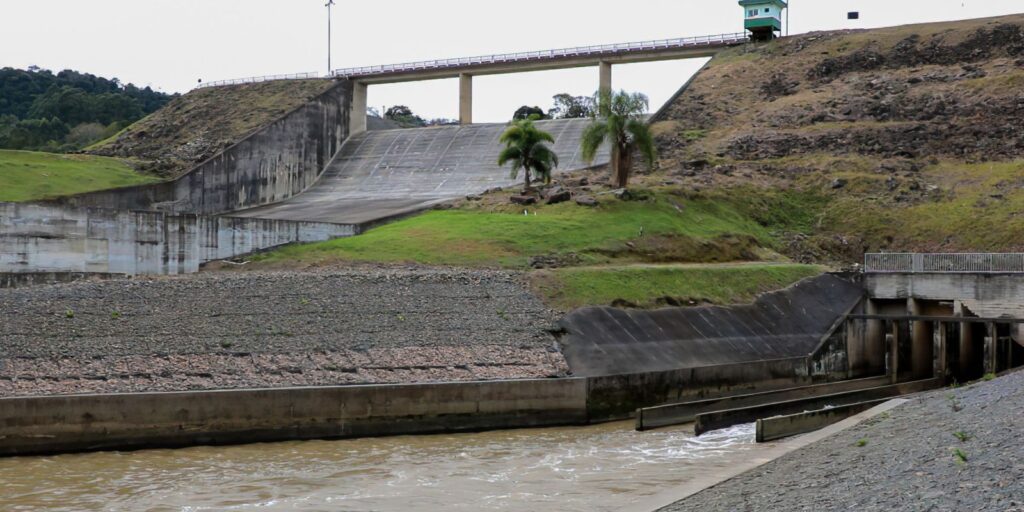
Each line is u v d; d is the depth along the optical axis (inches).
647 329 2194.9
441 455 1492.4
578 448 1560.0
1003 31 4618.6
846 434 1333.7
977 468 922.7
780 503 922.1
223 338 1790.1
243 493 1227.9
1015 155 3718.0
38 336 1683.1
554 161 3513.8
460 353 1879.9
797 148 4082.2
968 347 2600.9
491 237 2851.9
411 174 4557.1
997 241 3110.2
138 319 1827.0
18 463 1366.9
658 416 1765.5
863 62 4731.8
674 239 3036.4
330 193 4507.9
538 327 2047.2
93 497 1195.3
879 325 2716.5
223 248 2645.2
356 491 1246.9
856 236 3358.8
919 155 3873.0
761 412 1811.0
